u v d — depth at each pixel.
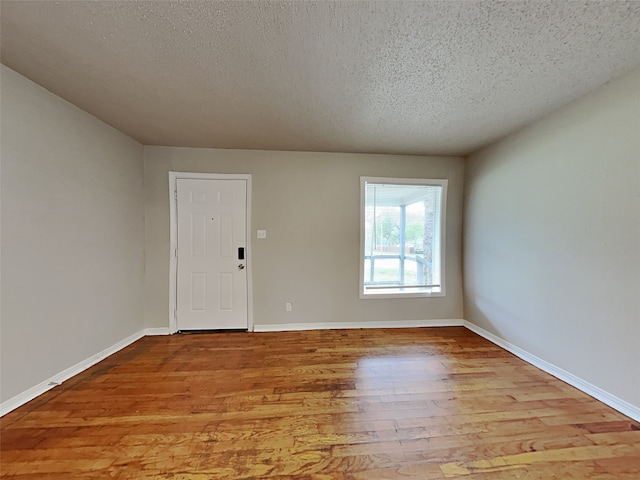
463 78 1.80
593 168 1.98
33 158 1.94
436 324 3.62
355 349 2.83
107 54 1.58
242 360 2.58
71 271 2.26
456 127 2.62
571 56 1.58
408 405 1.89
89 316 2.45
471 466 1.39
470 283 3.46
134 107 2.26
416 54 1.55
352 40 1.43
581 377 2.07
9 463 1.39
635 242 1.74
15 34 1.42
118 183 2.79
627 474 1.34
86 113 2.38
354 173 3.47
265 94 2.02
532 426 1.67
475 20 1.29
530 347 2.54
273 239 3.39
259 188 3.37
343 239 3.48
